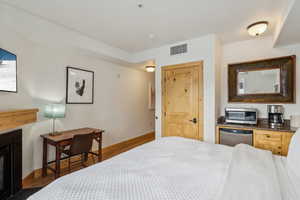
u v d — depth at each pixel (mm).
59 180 1099
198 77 2850
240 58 2986
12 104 1970
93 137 2674
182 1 1821
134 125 4598
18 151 2027
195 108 2885
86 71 3205
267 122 2729
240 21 2271
